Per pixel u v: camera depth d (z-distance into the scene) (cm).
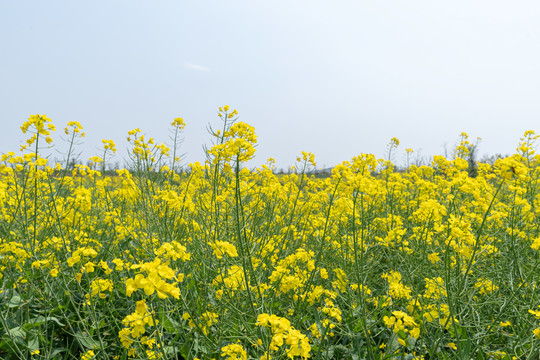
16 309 298
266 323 163
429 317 249
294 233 387
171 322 252
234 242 316
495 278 332
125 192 412
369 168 339
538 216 399
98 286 237
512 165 223
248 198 314
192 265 294
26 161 305
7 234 331
